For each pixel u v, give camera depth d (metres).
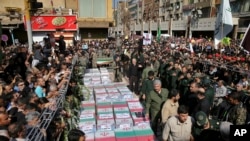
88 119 6.00
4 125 3.57
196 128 4.40
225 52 15.92
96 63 16.19
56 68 8.42
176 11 60.72
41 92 5.59
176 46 21.19
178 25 54.91
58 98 4.36
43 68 7.38
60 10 22.28
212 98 6.66
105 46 20.30
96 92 8.32
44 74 7.27
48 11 21.69
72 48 15.16
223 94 7.80
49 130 3.66
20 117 3.84
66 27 20.05
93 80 10.38
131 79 10.97
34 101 4.38
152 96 5.93
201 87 5.87
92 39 25.33
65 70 7.41
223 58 13.67
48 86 6.11
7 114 3.65
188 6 52.31
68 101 5.41
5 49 14.16
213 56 14.45
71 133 3.22
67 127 4.65
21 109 4.21
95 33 25.28
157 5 75.31
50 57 10.10
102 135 5.15
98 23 24.39
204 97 5.61
